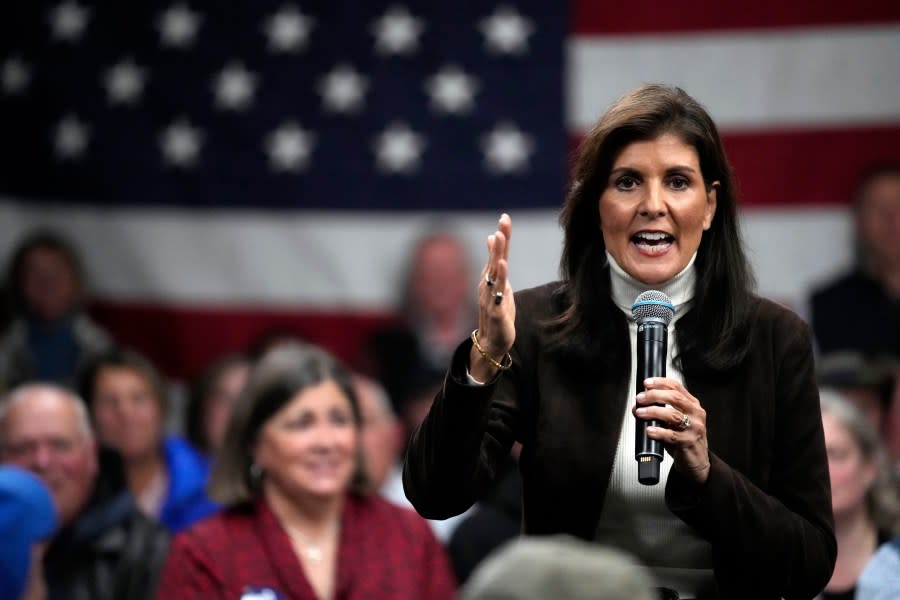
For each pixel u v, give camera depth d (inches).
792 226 924.0
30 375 866.1
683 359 340.5
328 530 503.5
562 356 344.2
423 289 893.8
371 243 954.7
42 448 557.9
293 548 492.4
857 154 924.0
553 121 950.4
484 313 320.8
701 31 940.0
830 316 880.9
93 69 967.6
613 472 339.3
